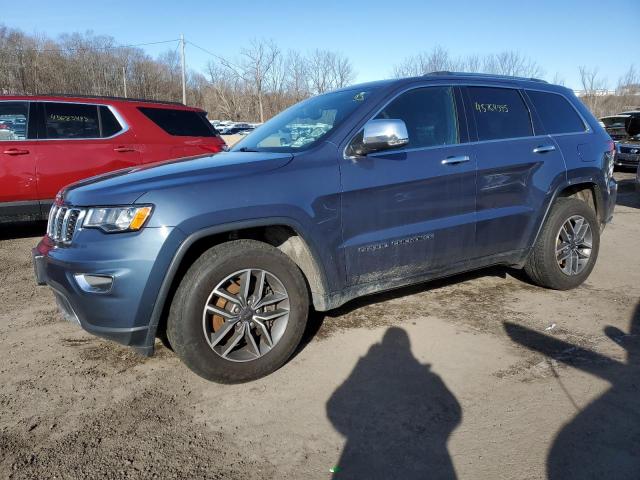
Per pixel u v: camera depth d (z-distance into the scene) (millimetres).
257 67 40344
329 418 2840
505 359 3479
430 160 3807
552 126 4695
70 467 2457
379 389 3129
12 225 8203
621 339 3762
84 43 60438
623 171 15875
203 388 3166
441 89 4086
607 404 2926
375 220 3576
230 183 3072
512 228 4316
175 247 2877
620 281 5105
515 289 4855
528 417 2812
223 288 3090
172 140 7496
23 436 2691
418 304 4477
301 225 3248
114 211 2873
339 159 3461
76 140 6879
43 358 3564
